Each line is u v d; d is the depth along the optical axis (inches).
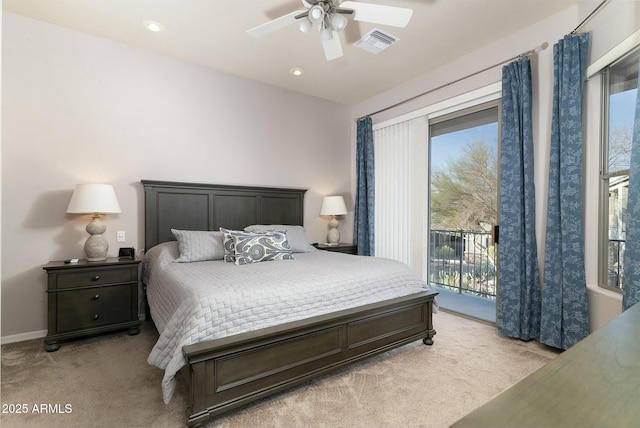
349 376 83.4
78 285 101.8
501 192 112.8
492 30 112.9
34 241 108.1
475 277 153.6
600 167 93.4
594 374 21.8
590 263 94.6
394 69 143.7
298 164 172.4
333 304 82.4
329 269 93.0
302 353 75.0
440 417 66.7
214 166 144.9
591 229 94.6
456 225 149.9
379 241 173.0
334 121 187.2
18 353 95.3
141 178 127.6
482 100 126.6
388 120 166.6
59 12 103.8
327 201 170.4
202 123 141.6
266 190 158.1
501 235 112.3
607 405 18.4
